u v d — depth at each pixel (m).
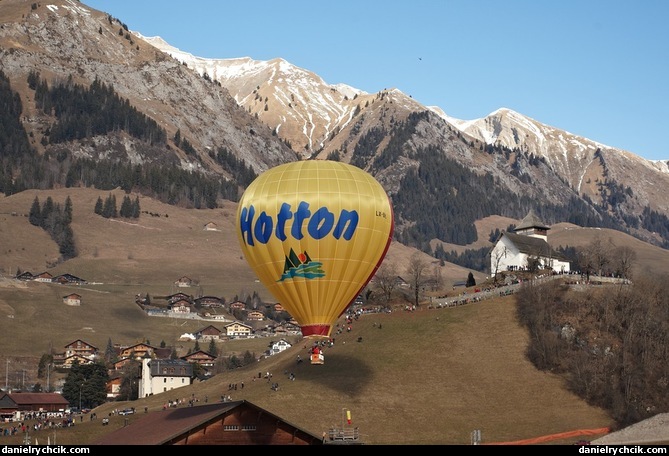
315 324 114.38
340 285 113.06
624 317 174.88
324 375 167.00
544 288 186.88
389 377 164.88
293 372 171.62
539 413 151.62
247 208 116.19
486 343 176.38
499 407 154.75
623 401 152.12
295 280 112.75
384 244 115.69
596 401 154.75
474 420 148.50
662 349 164.88
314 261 111.88
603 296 182.75
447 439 136.00
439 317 189.50
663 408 151.12
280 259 113.19
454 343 177.50
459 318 187.50
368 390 158.50
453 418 149.12
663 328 169.12
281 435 92.81
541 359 167.62
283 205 112.62
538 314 178.88
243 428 91.81
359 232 112.44
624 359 161.25
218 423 91.31
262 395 156.75
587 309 180.12
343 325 197.38
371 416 148.12
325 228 111.38
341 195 112.44
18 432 155.75
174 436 89.31
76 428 154.75
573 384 160.25
